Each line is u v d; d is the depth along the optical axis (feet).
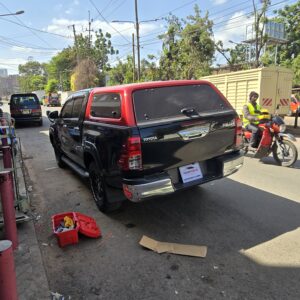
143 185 12.15
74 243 12.67
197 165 13.94
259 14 71.36
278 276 10.18
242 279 10.08
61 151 23.98
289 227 13.44
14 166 14.30
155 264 11.10
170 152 12.78
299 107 46.70
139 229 13.83
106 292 9.75
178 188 13.07
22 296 9.37
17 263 11.04
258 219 14.28
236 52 112.98
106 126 13.62
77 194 18.94
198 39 87.61
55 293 9.67
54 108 132.46
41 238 13.33
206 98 14.66
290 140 23.26
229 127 14.55
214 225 13.88
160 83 13.71
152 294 9.57
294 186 18.71
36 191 19.80
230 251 11.73
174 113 13.32
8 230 11.71
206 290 9.63
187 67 89.51
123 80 150.61
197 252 11.62
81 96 18.08
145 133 12.10
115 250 12.16
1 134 13.96
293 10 104.32
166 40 97.14
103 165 14.03
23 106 59.67
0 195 12.70
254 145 24.77
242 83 42.04
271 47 106.11
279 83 40.91
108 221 14.79
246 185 19.04
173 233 13.33
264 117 24.66
